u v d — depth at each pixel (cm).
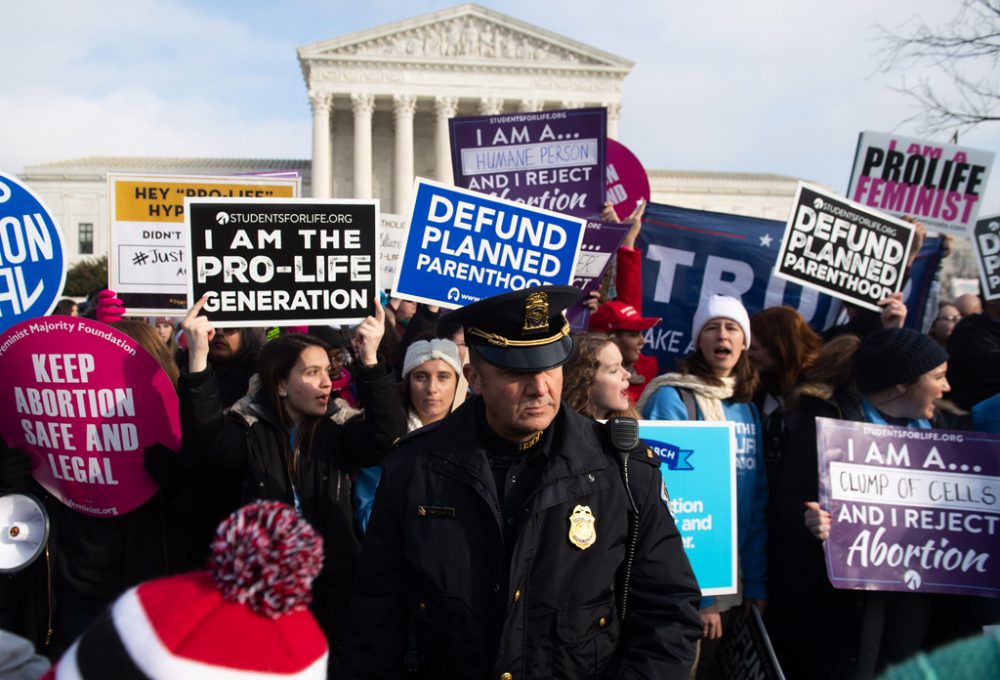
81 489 401
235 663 145
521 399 266
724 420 445
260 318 461
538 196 695
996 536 388
